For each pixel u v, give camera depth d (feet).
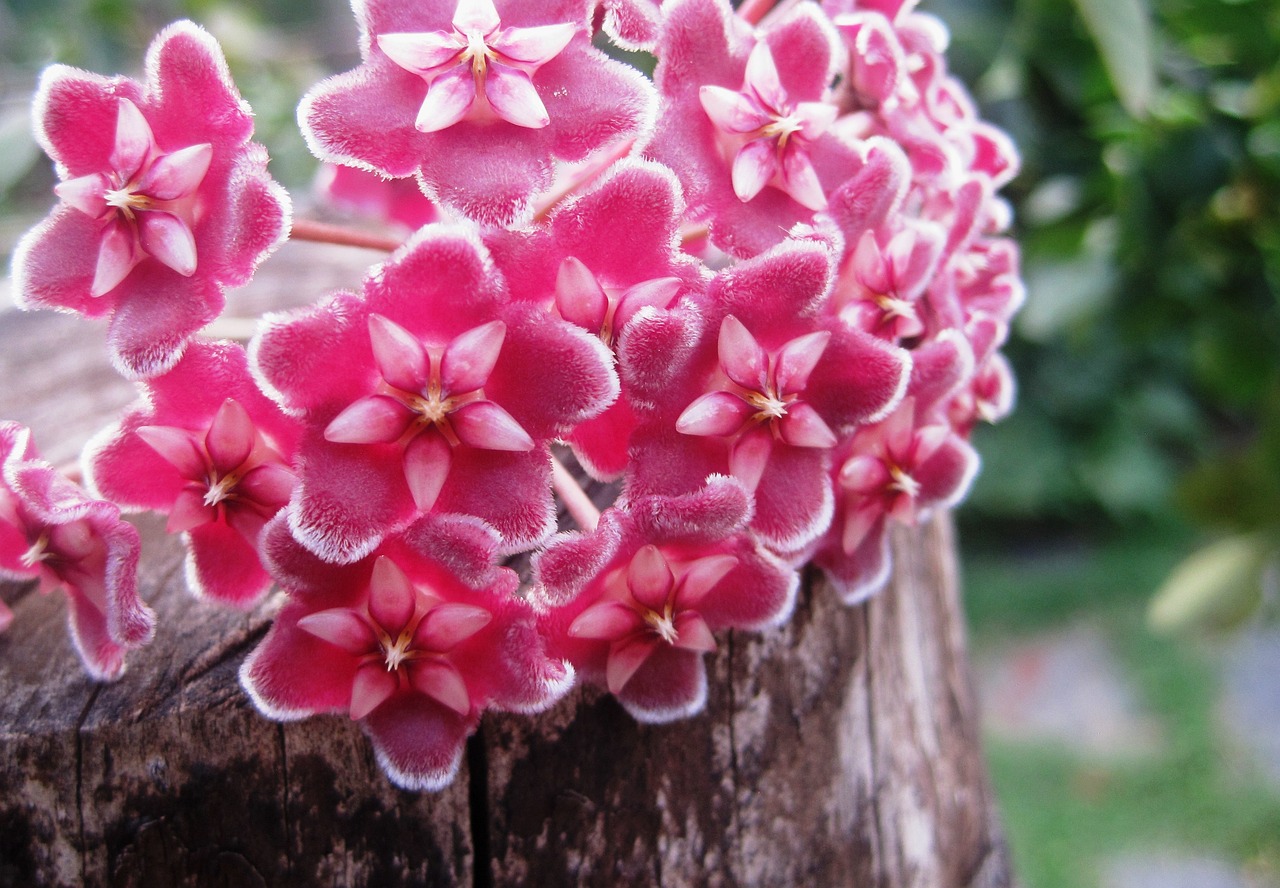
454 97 0.29
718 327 0.29
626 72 0.29
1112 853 0.79
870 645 0.35
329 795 0.30
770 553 0.30
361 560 0.28
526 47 0.29
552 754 0.30
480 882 0.31
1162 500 1.09
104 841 0.29
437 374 0.28
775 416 0.29
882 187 0.30
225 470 0.29
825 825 0.34
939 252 0.31
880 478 0.31
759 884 0.33
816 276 0.28
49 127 0.29
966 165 0.34
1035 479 1.07
